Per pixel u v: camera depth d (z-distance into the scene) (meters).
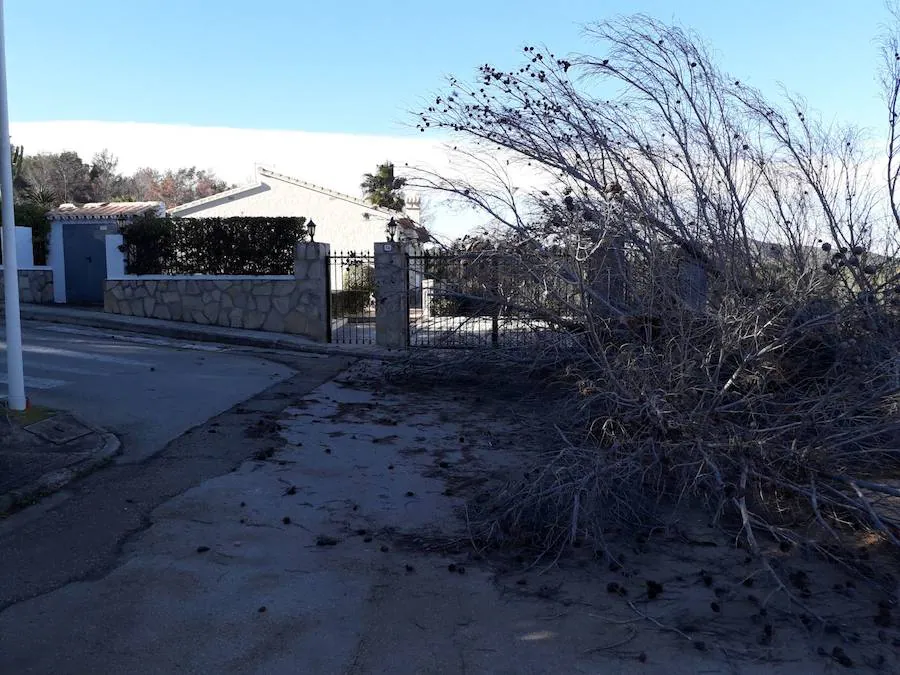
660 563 5.07
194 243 16.66
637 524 5.54
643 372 6.45
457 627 4.20
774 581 4.76
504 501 5.70
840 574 4.89
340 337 16.67
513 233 9.67
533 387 10.09
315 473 6.92
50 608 4.31
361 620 4.27
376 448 7.83
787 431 5.94
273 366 12.64
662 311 7.19
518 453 7.66
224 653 3.89
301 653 3.90
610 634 4.13
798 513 5.69
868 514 5.25
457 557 5.16
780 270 8.12
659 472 5.98
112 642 3.97
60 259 18.58
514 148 9.40
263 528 5.59
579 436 7.12
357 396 10.45
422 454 7.64
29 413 7.75
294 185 28.11
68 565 4.89
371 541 5.41
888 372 5.92
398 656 3.89
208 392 10.06
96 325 16.19
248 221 16.38
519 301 9.59
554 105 8.94
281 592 4.58
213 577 4.76
